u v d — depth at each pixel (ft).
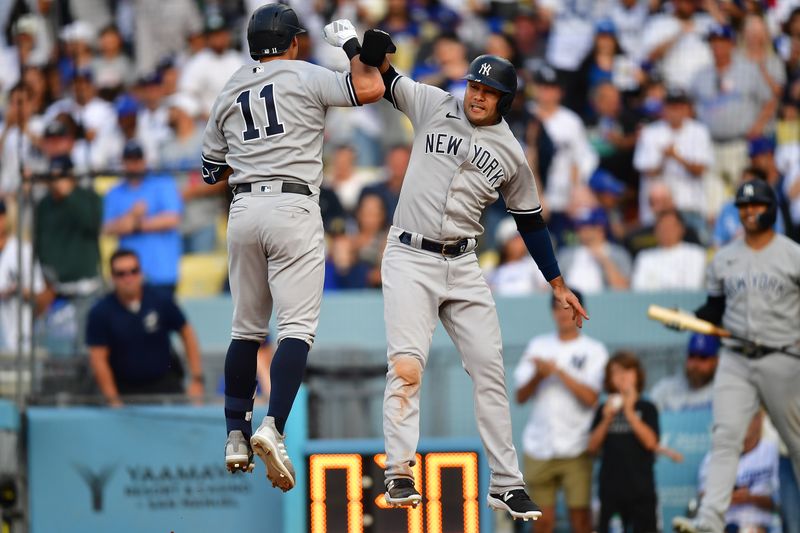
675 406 114.21
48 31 144.66
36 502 102.17
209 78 153.79
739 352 99.04
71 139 135.74
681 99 137.69
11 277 116.78
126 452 103.09
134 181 119.34
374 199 134.31
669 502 112.06
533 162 141.08
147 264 119.14
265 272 68.08
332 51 155.63
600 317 119.34
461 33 157.38
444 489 96.99
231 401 68.95
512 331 120.06
